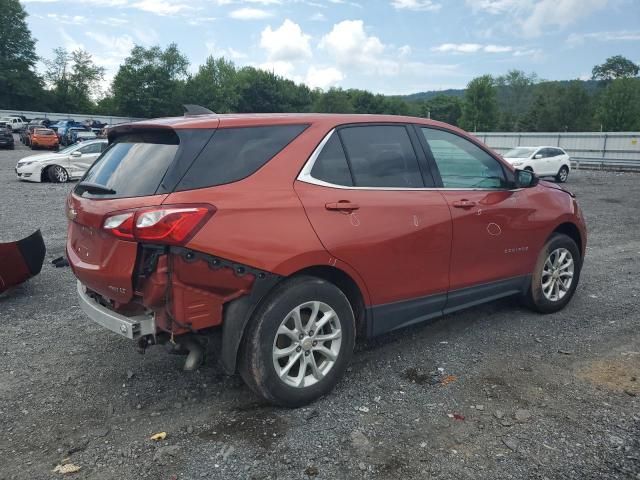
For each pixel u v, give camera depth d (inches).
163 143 131.0
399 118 165.3
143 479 110.3
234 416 134.1
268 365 130.0
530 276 197.5
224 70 3700.8
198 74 3567.9
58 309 217.8
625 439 122.6
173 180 121.6
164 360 167.2
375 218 146.7
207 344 133.0
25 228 398.6
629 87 2736.2
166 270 118.9
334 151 146.0
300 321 134.9
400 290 155.5
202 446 121.3
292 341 135.1
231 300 127.1
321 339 139.4
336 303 139.9
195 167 124.5
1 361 167.2
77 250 141.3
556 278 206.4
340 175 145.2
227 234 122.6
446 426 128.6
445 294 168.1
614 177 1061.8
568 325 195.8
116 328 126.2
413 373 157.4
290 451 118.9
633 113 2726.4
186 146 125.6
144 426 130.1
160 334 127.3
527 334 187.0
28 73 3440.0
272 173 133.6
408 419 132.0
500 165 187.9
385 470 112.4
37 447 121.8
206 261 121.1
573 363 163.3
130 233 118.2
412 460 115.7
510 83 4252.0
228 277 124.1
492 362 164.4
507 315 206.4
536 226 193.5
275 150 136.6
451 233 164.9
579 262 215.5
